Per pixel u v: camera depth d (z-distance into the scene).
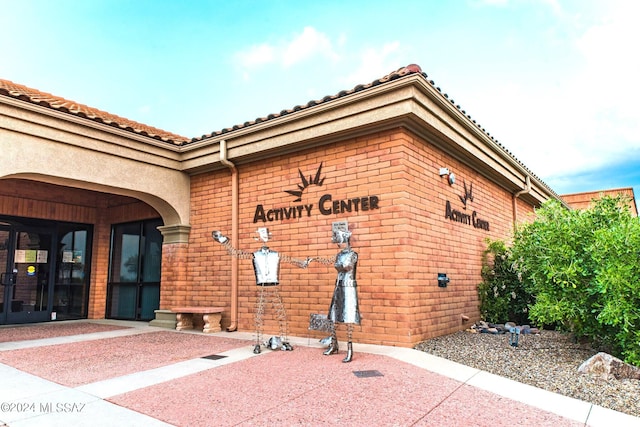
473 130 8.44
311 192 7.92
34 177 7.68
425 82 6.66
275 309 8.13
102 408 3.86
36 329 9.48
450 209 8.27
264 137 8.35
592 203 6.75
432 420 3.55
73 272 11.83
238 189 9.12
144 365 5.60
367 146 7.29
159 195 9.36
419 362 5.56
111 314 11.95
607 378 4.91
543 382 4.81
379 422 3.50
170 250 9.93
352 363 5.54
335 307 5.78
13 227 10.77
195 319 9.42
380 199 7.02
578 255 6.02
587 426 3.50
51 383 4.72
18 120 7.12
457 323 8.09
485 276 9.43
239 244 8.91
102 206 12.38
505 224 11.20
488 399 4.14
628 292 5.27
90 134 8.08
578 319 6.10
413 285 6.75
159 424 3.47
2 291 10.49
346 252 5.89
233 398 4.12
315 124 7.60
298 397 4.14
